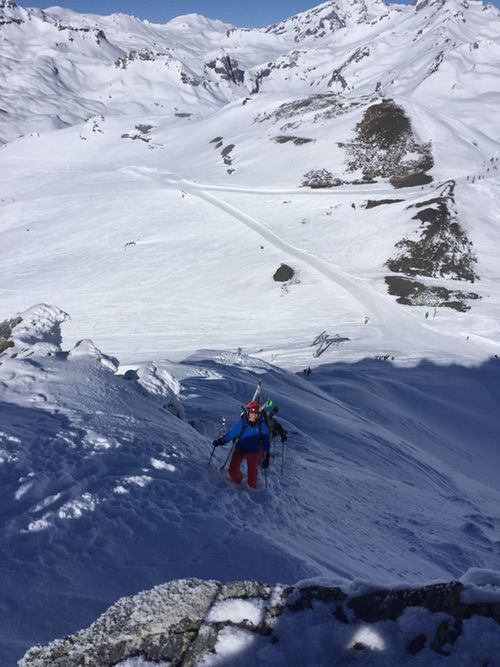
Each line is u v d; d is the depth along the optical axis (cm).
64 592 408
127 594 421
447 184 10125
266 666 216
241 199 11262
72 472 620
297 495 909
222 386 2112
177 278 8088
